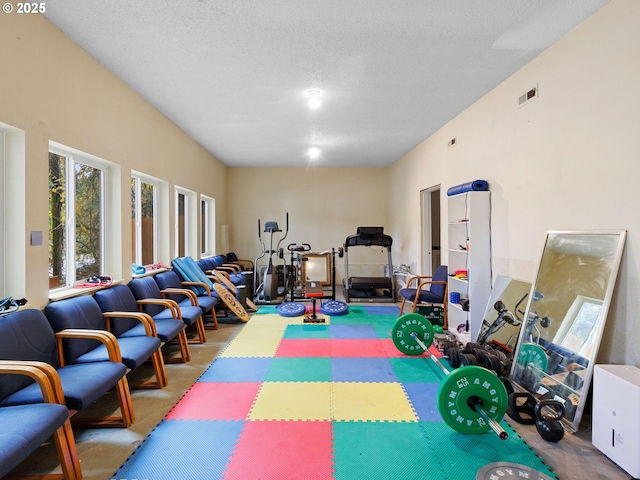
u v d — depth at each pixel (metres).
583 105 2.55
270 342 4.06
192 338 4.23
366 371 3.22
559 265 2.72
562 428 2.14
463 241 4.46
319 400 2.68
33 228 2.39
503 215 3.55
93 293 3.02
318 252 7.49
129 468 1.92
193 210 5.80
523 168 3.24
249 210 7.98
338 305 5.53
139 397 2.74
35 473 1.88
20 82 2.26
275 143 5.89
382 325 4.77
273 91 3.73
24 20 2.28
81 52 2.86
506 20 2.50
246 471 1.89
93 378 2.05
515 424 2.37
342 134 5.37
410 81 3.50
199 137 5.50
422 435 2.23
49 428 1.62
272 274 6.35
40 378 1.75
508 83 3.44
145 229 4.42
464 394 2.16
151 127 4.14
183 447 2.10
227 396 2.75
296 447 2.10
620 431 1.90
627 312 2.23
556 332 2.60
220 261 6.62
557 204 2.83
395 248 7.51
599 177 2.43
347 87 3.63
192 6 2.33
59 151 2.85
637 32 2.15
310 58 3.03
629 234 2.22
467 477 1.85
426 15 2.43
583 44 2.54
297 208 8.02
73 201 3.04
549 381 2.55
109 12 2.39
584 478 1.85
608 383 2.00
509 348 3.22
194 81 3.49
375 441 2.16
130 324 3.17
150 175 4.14
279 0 2.26
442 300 4.73
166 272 4.35
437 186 5.34
